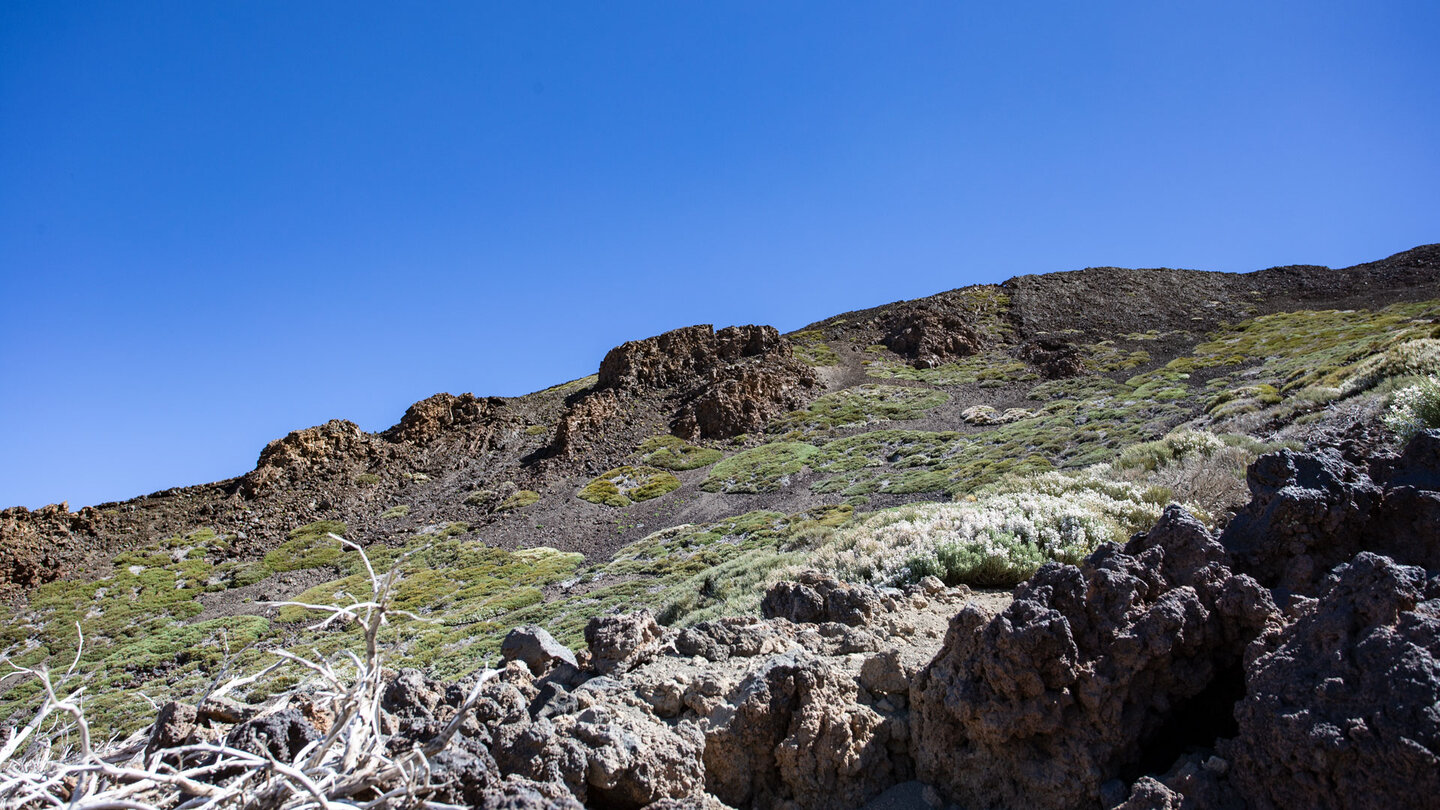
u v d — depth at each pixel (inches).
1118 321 3383.4
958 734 214.7
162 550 2225.6
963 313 3641.7
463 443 2829.7
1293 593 231.0
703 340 3262.8
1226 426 1159.0
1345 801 153.6
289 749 182.4
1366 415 768.9
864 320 3774.6
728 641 288.0
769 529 1571.1
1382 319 2504.9
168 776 130.6
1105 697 199.5
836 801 213.5
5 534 2144.4
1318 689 166.1
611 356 3218.5
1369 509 245.3
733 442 2559.1
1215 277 4025.6
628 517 2062.0
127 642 1606.8
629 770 200.2
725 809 193.2
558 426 2711.6
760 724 222.1
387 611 153.6
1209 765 177.5
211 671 1294.3
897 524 690.2
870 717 227.8
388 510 2401.6
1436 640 160.2
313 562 2047.2
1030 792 198.1
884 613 330.6
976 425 2298.2
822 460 2167.8
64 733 160.1
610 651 286.8
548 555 1861.5
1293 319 2903.5
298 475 2610.7
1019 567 455.5
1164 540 249.4
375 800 133.2
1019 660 201.3
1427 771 144.4
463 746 189.0
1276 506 248.5
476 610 1424.7
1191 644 206.5
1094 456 1456.7
